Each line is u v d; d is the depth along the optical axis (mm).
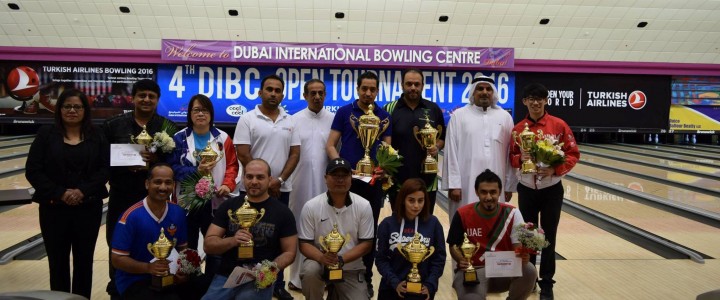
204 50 13430
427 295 2990
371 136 3521
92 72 13750
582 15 13406
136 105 3434
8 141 12914
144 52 13633
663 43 14297
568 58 14453
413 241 2973
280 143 3682
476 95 3824
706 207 6660
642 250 4969
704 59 14805
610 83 14938
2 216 5859
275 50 13539
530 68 14406
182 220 3104
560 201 3732
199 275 3145
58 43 13445
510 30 13711
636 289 3953
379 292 3170
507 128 3865
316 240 3232
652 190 7855
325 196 3232
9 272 4129
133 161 3256
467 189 3807
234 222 2928
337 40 13773
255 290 2885
